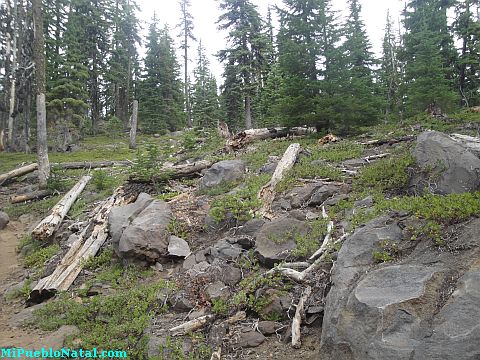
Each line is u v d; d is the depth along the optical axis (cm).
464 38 2166
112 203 1237
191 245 893
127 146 3138
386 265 498
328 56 1518
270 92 2864
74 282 877
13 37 3077
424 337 388
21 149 3005
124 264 876
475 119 1437
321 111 1514
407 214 574
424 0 2275
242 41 2892
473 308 386
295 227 750
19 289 905
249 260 730
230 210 917
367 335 415
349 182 1001
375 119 1614
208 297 650
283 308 577
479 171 719
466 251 464
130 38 4503
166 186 1321
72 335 640
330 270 593
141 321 625
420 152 821
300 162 1217
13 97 2983
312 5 1558
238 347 532
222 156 1581
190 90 4828
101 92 4400
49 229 1182
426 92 1684
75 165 2192
